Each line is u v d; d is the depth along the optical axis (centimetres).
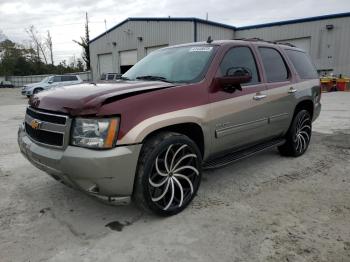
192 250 262
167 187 311
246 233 287
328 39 2377
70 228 300
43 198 366
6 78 5953
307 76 537
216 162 376
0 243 275
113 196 282
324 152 554
